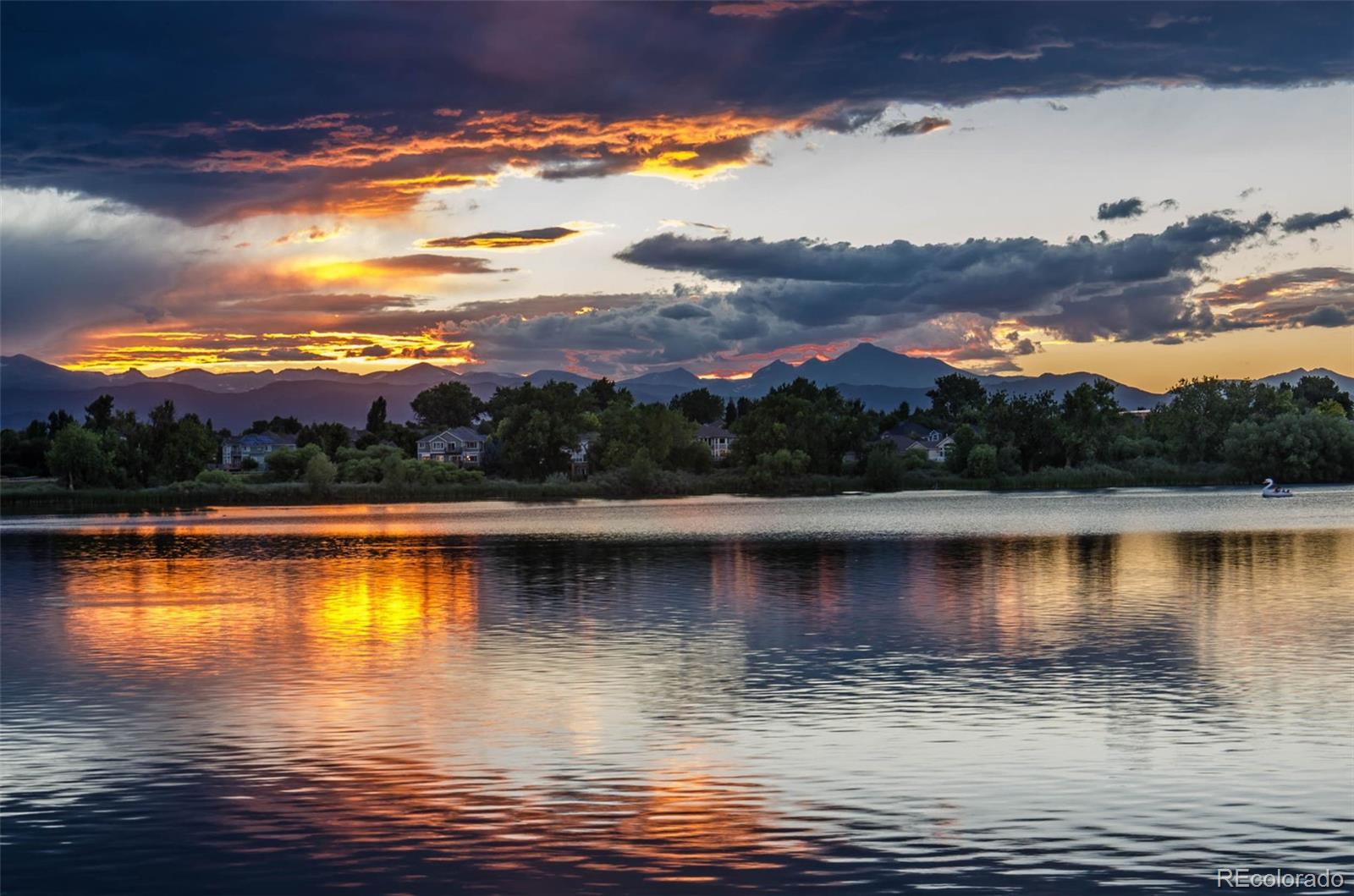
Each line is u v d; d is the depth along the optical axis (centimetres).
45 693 3447
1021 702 3139
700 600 5391
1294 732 2794
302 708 3198
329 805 2364
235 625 4794
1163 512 12600
